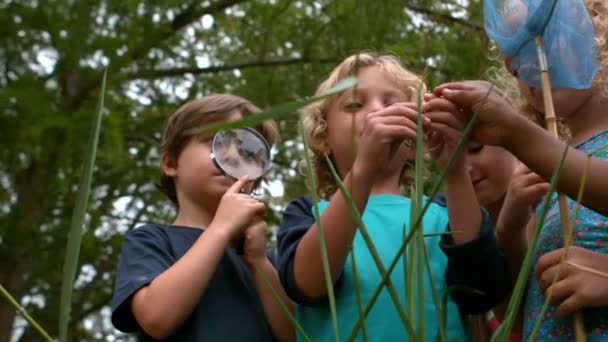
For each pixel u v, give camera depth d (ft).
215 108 6.31
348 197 3.13
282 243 5.46
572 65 4.30
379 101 5.77
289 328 5.82
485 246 4.98
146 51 16.35
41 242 16.03
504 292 5.30
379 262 3.06
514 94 6.24
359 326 3.01
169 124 6.52
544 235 5.00
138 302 5.38
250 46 19.47
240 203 5.60
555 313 4.31
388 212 5.70
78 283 19.92
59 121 13.93
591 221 4.76
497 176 6.66
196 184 6.13
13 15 14.93
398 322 5.12
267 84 19.79
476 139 4.42
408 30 17.07
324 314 5.28
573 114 5.09
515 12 4.33
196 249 5.41
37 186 15.39
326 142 6.40
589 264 4.27
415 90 5.93
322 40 18.62
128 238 6.02
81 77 15.37
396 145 4.96
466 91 4.40
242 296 5.78
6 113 14.15
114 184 16.97
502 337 2.99
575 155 4.14
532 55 4.32
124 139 16.80
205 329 5.55
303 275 5.00
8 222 15.51
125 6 15.46
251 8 18.79
